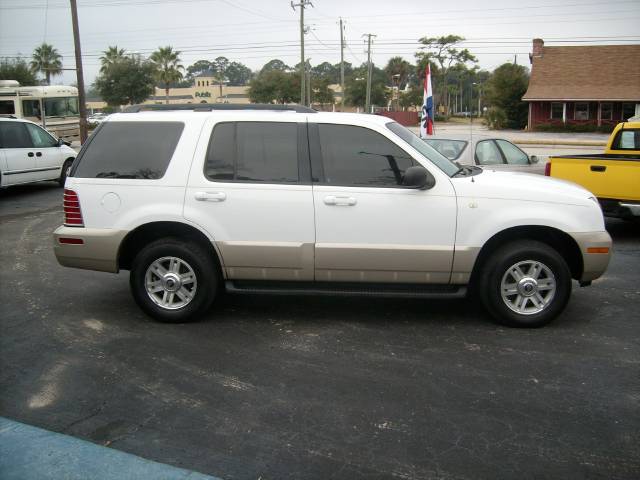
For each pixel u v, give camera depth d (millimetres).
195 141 5418
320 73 119750
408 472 3258
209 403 4039
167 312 5504
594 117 53438
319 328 5422
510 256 5250
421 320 5629
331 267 5332
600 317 5711
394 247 5250
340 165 5328
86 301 6230
